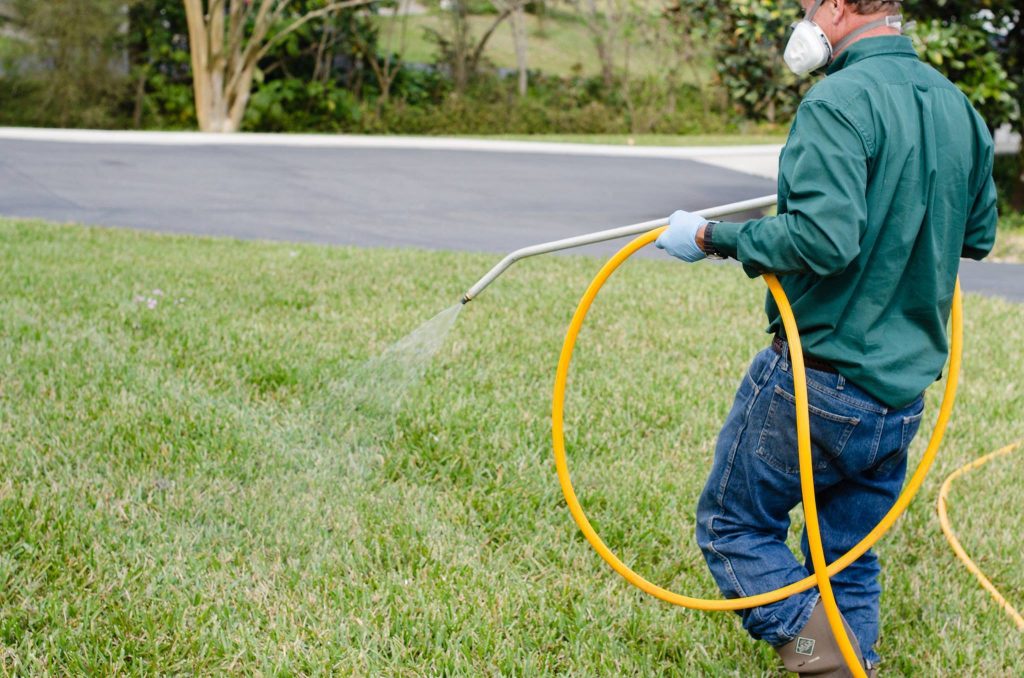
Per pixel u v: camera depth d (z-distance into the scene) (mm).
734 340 5422
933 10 10141
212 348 4707
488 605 2766
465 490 3455
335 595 2771
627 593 2916
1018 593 3045
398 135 24344
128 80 22688
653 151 18734
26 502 3105
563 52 32312
